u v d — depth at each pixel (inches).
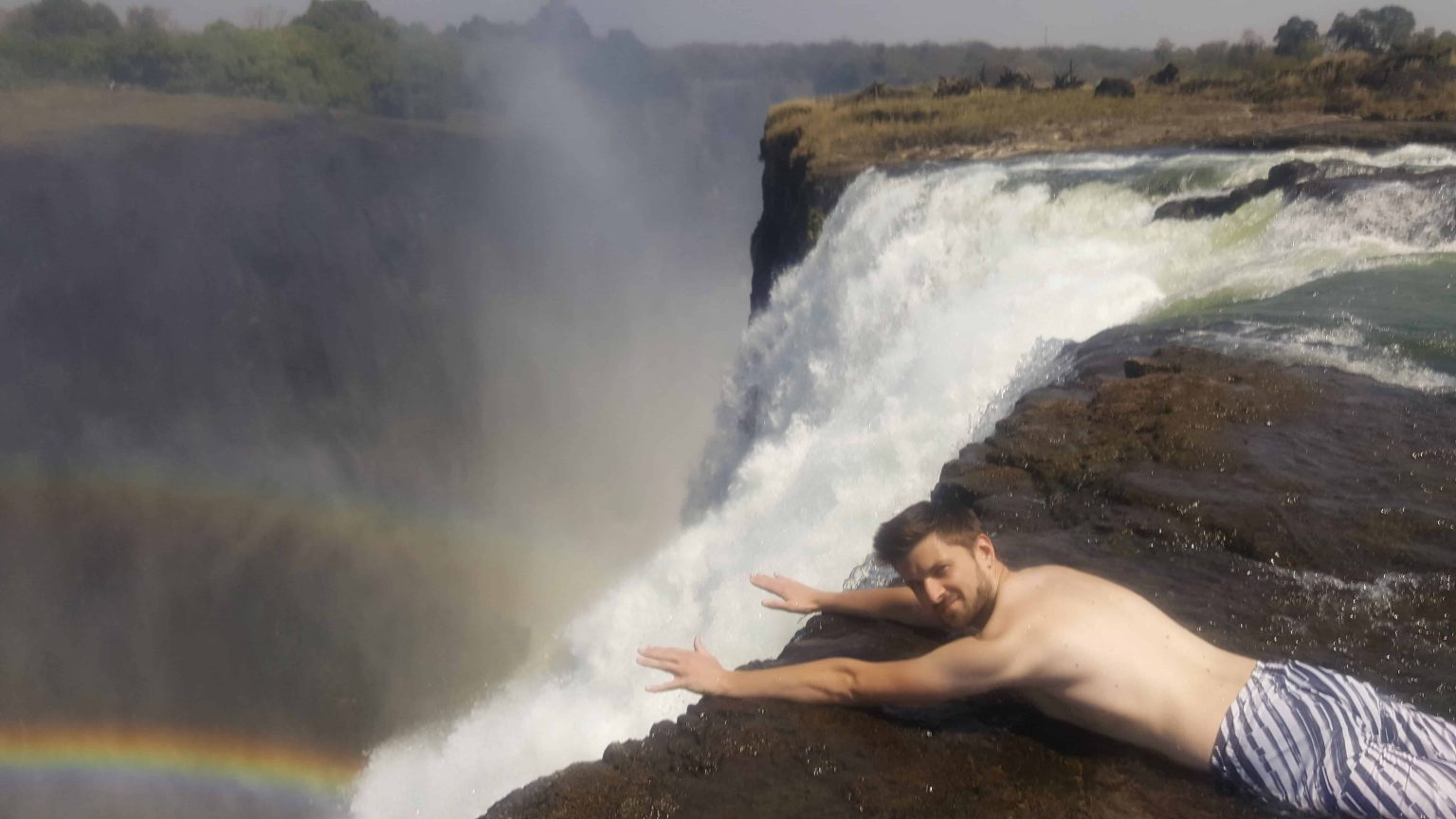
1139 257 462.6
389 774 506.0
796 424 597.6
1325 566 191.5
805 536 331.3
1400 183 442.3
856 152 941.2
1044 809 131.0
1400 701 152.9
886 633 169.8
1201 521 206.8
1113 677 136.6
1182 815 129.3
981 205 573.0
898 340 470.6
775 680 153.8
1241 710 132.2
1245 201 494.0
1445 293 354.0
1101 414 263.0
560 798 137.7
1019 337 394.3
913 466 349.1
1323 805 128.4
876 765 140.3
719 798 136.3
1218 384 271.6
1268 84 1172.5
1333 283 376.5
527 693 411.8
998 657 138.6
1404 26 1595.7
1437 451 236.4
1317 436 245.4
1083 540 205.2
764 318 765.9
